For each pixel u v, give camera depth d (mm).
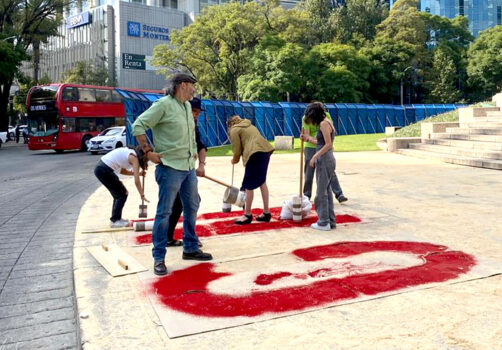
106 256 4562
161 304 3283
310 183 7660
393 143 17828
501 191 8312
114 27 81562
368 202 7441
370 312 3039
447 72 59719
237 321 2961
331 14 62125
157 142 4113
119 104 29297
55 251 5043
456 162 13484
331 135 5562
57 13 46000
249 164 5934
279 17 49188
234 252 4629
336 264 4109
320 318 2967
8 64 35594
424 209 6738
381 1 74875
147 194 9070
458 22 71562
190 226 4387
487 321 2861
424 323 2852
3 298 3654
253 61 44500
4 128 44219
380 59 59875
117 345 2699
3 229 6289
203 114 28047
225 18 43906
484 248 4559
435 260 4160
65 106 26172
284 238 5176
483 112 17609
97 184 11758
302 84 49406
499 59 60656
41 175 14672
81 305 3324
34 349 2795
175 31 46812
